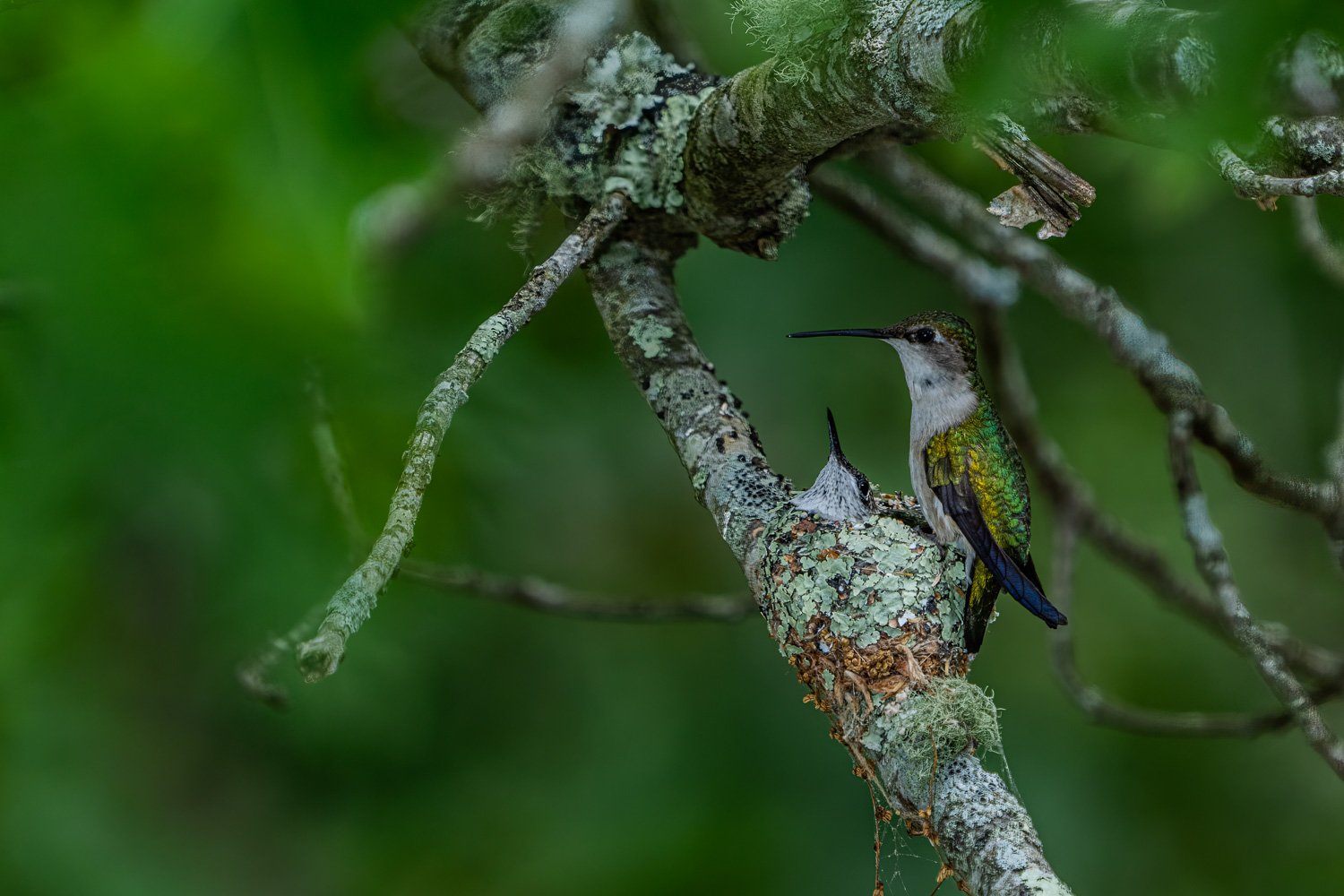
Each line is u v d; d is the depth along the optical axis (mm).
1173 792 12391
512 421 8789
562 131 6902
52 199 2334
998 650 12414
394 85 6945
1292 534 13117
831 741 11992
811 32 5809
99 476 3857
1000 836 5105
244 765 10711
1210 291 11977
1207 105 2723
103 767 9328
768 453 11703
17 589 4340
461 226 9391
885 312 11773
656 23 7562
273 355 2484
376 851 11312
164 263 2367
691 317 11602
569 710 12008
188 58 2297
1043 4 3209
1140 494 12711
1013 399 9688
